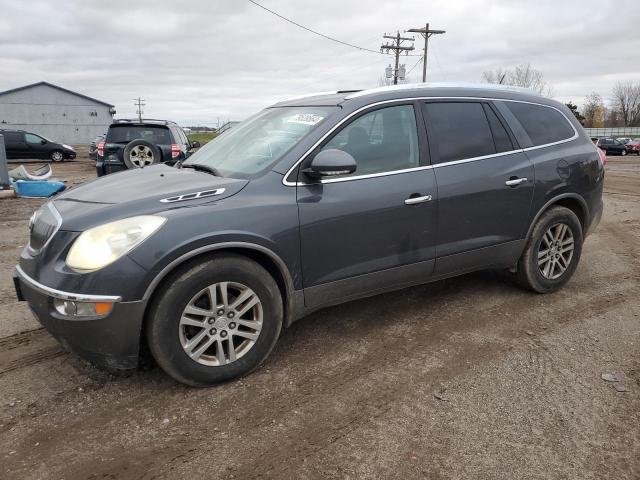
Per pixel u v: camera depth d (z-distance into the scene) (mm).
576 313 4367
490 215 4152
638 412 2920
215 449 2594
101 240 2809
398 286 3875
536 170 4391
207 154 4121
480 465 2484
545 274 4676
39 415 2859
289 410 2926
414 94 3938
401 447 2611
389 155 3697
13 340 3783
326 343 3760
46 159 26469
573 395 3094
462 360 3523
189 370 3008
